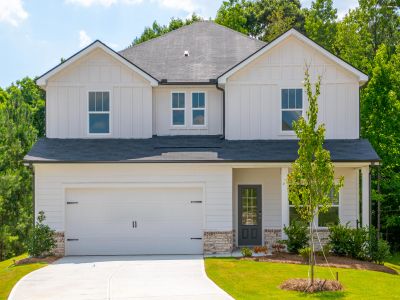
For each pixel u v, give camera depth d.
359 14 43.78
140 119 25.52
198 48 28.84
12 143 36.06
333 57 24.73
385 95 31.02
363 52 39.91
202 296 14.91
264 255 21.83
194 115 26.22
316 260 20.66
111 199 23.52
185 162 22.95
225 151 23.89
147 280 17.27
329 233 23.97
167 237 23.52
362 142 24.64
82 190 23.45
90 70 25.44
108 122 25.47
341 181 16.34
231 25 49.53
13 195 35.12
